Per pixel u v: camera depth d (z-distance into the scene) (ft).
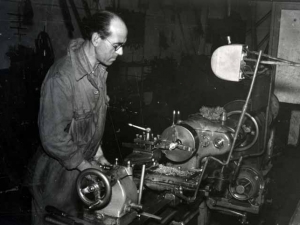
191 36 29.12
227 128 9.86
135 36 24.53
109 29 6.53
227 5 27.96
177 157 9.50
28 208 11.68
